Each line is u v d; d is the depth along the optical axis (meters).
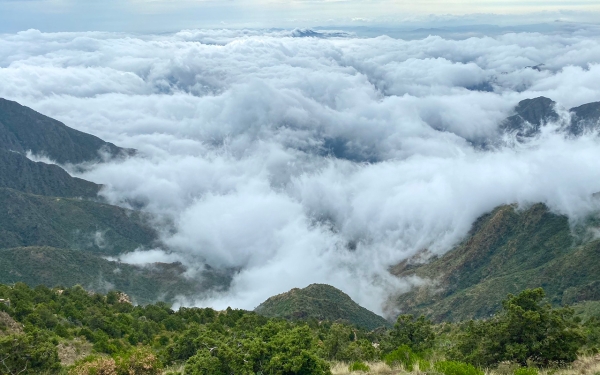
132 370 25.23
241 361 21.81
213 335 37.25
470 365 22.06
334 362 29.89
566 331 23.20
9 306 49.88
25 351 28.78
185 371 23.59
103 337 49.25
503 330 23.81
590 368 21.30
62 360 40.66
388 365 25.08
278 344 22.31
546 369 22.69
